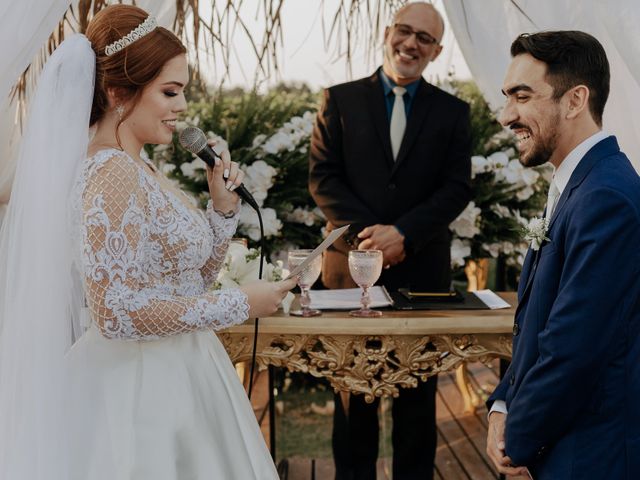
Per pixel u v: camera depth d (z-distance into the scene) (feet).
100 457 6.31
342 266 11.16
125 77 6.20
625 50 8.29
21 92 8.14
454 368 8.63
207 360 6.97
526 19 9.59
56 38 8.20
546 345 6.01
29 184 6.08
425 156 11.30
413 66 11.21
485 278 14.19
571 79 6.29
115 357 6.51
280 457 12.27
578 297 5.83
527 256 6.94
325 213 11.34
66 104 6.04
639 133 8.96
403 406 10.60
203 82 8.87
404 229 10.85
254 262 8.86
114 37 6.16
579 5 8.97
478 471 11.66
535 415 6.11
